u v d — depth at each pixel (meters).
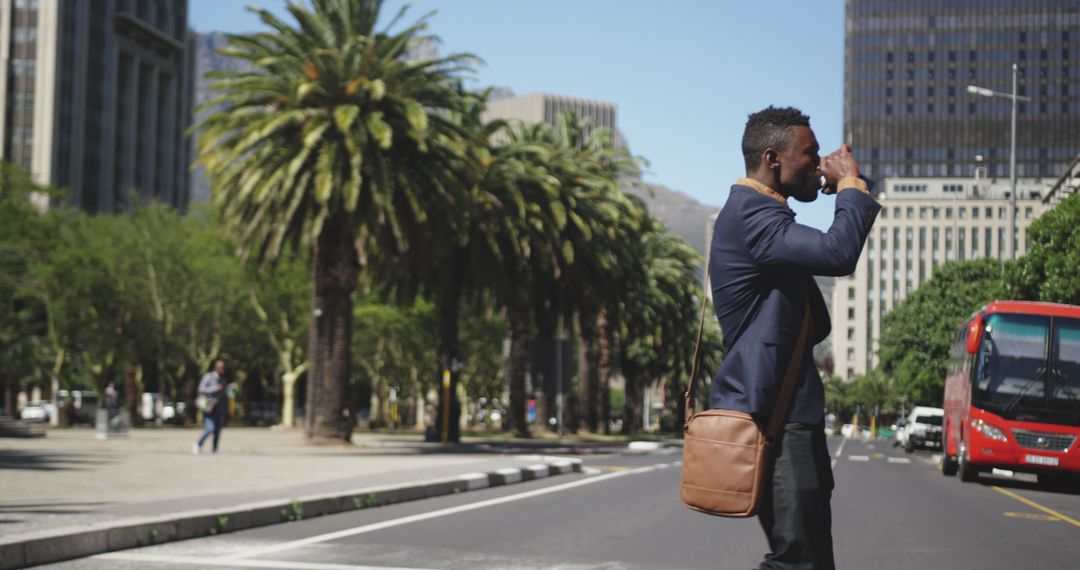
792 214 3.55
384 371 74.75
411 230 31.52
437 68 31.69
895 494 18.84
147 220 60.97
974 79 183.50
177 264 60.31
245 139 29.61
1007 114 182.25
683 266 65.06
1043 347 21.94
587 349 57.66
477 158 38.41
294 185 30.12
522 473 20.12
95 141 114.50
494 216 40.91
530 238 41.75
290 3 31.03
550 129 51.69
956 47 184.12
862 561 9.59
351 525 11.91
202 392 25.17
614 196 46.28
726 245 3.55
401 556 9.28
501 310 49.34
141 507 11.59
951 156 183.38
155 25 126.12
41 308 63.03
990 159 182.50
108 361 63.41
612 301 48.97
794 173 3.63
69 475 16.64
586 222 44.97
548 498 15.99
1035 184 180.50
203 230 62.56
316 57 29.80
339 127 28.66
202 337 66.38
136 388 63.44
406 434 56.91
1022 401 21.73
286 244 32.62
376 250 32.53
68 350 66.81
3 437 34.22
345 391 32.41
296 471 18.89
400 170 30.30
